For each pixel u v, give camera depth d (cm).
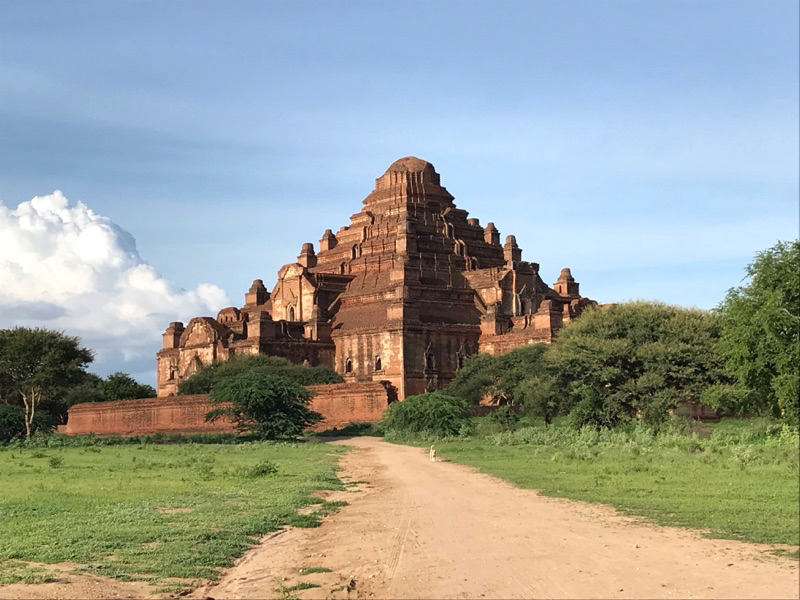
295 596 2106
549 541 2573
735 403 6381
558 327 12106
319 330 13112
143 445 8488
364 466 5616
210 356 13438
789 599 1903
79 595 2170
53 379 10269
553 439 7144
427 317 12688
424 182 14625
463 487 4084
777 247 5947
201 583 2298
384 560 2422
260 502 3622
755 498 3300
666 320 8038
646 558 2314
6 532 2970
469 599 1986
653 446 5897
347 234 14812
